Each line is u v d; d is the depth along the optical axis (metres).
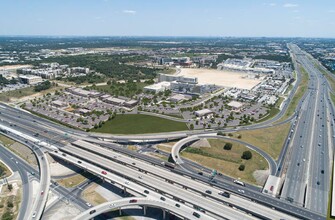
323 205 154.88
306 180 182.38
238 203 151.50
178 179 175.00
